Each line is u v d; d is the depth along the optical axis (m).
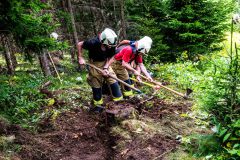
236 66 3.58
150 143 4.12
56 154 4.08
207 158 3.60
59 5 10.10
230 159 3.45
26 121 4.80
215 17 9.57
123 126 4.61
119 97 5.37
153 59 10.00
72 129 4.71
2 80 5.82
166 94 6.37
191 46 9.82
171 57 10.30
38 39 5.34
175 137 4.26
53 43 5.55
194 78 7.36
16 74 8.59
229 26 10.30
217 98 3.77
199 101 4.17
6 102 5.08
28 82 7.09
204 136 3.87
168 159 3.72
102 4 12.98
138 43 5.46
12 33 5.38
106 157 4.09
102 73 5.17
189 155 3.77
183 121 4.83
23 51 5.66
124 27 10.97
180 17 9.79
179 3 10.06
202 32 9.79
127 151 4.04
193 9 9.76
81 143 4.41
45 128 4.71
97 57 5.24
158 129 4.50
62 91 6.53
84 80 8.55
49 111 5.27
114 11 13.10
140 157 3.85
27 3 5.05
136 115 4.94
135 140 4.25
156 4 10.02
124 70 5.87
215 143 3.73
